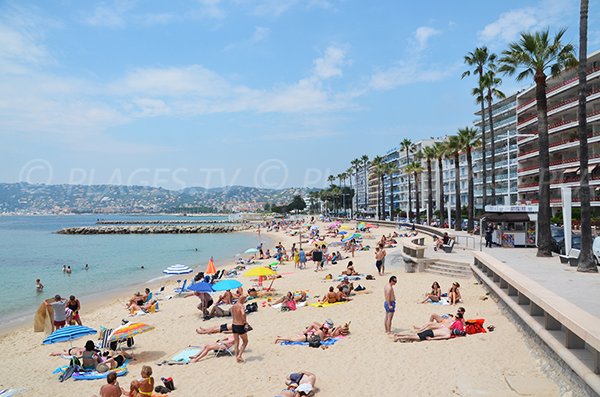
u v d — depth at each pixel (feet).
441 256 83.66
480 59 163.43
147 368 30.63
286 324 50.31
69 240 279.08
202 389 32.22
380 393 28.58
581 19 59.47
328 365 34.88
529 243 96.12
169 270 94.32
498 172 275.59
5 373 41.14
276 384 32.12
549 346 28.40
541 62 74.90
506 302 43.68
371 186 561.02
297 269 104.68
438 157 221.87
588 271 55.72
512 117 258.16
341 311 54.13
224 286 60.95
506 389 26.94
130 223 585.63
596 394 21.36
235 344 37.96
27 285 101.09
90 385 36.17
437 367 31.94
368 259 111.96
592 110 172.96
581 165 58.29
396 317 48.93
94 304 77.61
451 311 49.57
